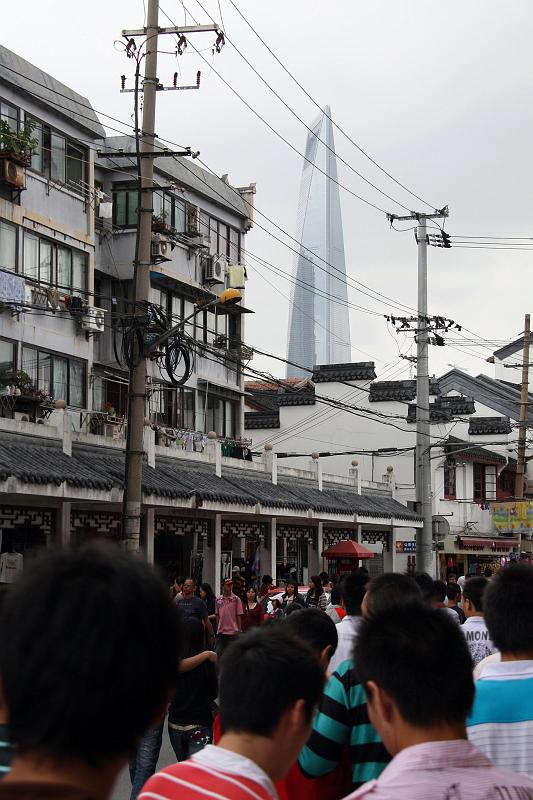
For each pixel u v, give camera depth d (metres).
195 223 36.34
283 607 20.73
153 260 33.22
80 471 22.80
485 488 54.09
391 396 51.94
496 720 4.57
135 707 2.20
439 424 50.97
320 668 3.83
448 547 48.44
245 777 3.46
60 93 29.31
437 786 3.28
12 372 25.58
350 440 52.66
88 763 2.16
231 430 39.47
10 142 26.44
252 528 32.62
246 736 3.68
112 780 2.21
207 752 3.61
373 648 3.61
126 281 33.44
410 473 51.12
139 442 19.22
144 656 2.21
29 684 2.14
